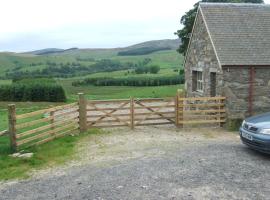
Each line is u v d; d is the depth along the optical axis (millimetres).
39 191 7938
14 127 11109
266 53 16281
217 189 7781
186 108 21391
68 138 13305
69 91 48906
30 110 24797
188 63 21344
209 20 17531
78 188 8000
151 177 8602
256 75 16047
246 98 16031
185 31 35875
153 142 12727
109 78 60406
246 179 8406
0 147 11570
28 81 38250
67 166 9844
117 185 8102
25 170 9555
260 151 10258
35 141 12602
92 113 22641
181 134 14328
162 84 54969
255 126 10422
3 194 7852
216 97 15617
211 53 17031
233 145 12008
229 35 16891
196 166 9414
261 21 17938
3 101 33125
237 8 18484
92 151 11453
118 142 12750
